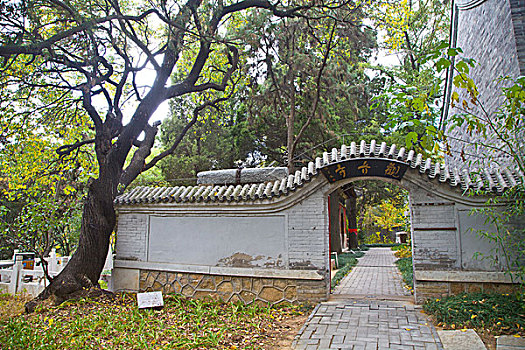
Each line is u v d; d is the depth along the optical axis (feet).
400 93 16.94
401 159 23.22
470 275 21.68
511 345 15.38
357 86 48.32
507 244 21.21
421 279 22.58
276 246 26.13
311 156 55.62
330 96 48.21
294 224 25.81
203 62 35.86
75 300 26.86
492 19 25.52
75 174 45.44
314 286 24.73
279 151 65.10
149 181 61.93
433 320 19.66
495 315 18.08
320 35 45.34
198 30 32.48
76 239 51.60
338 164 24.20
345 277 37.60
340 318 20.63
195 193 29.25
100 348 17.79
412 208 23.26
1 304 30.58
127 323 21.31
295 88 50.37
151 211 30.40
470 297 20.53
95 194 29.99
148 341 18.45
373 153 23.54
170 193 30.04
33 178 42.24
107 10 30.35
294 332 19.53
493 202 21.35
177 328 20.39
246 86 47.26
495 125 25.21
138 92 35.47
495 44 25.14
